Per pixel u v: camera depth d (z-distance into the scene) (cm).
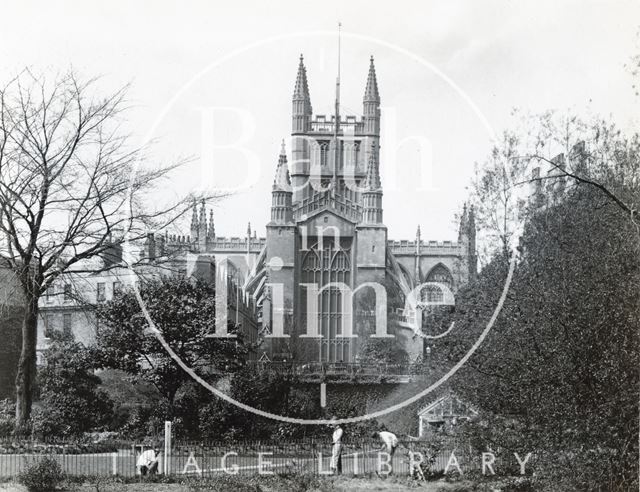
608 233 2745
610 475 2386
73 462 3083
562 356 2566
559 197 3278
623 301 2539
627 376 2475
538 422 2648
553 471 2473
